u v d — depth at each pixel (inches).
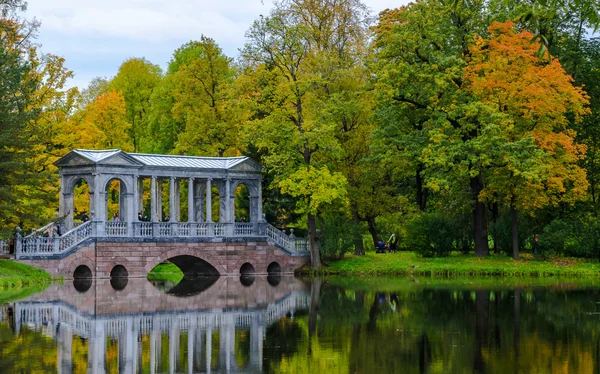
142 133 3553.2
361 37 2844.5
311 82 2522.1
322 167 2534.5
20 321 1384.1
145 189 3196.4
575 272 2332.7
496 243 2672.2
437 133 2370.8
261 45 2573.8
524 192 2372.0
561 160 2428.6
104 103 3046.3
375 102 2501.2
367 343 1157.1
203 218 2689.5
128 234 2377.0
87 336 1229.7
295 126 2516.0
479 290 1889.8
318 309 1552.7
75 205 2770.7
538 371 956.6
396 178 2797.7
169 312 1520.7
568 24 2674.7
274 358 1057.5
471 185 2518.5
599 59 2748.5
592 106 2758.4
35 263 2214.6
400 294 1813.5
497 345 1125.7
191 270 2615.7
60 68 2731.3
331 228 2630.4
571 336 1195.3
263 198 2849.4
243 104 2564.0
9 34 2464.3
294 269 2640.3
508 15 2469.2
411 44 2450.8
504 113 2335.1
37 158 2564.0
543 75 2346.2
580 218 2682.1
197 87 2849.4
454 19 2500.0
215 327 1323.8
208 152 2810.0
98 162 2315.5
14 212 2119.8
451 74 2368.4
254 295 1862.7
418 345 1133.1
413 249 2669.8
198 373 976.3
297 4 2815.0
